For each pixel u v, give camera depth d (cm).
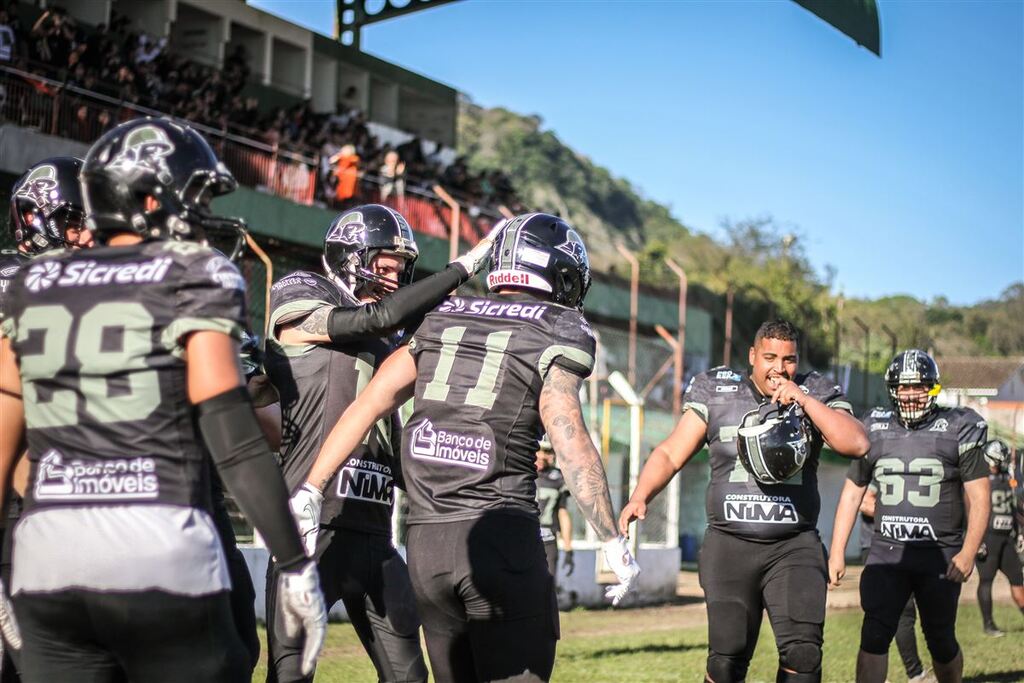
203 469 372
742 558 705
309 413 581
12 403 394
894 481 901
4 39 1939
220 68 2930
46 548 360
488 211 2853
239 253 401
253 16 3189
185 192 384
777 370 710
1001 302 7700
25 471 518
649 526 2156
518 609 474
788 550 701
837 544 904
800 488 702
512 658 474
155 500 360
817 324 4644
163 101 2255
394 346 617
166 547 356
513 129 15062
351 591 579
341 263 608
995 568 1515
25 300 377
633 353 3061
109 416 361
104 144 383
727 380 732
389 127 3406
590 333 493
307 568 365
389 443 603
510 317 492
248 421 363
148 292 362
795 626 689
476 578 471
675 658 1234
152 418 361
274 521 361
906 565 891
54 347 367
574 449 469
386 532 597
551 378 481
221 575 371
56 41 2098
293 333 582
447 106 3916
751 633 711
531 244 512
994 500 1497
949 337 7431
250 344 562
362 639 600
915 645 1097
